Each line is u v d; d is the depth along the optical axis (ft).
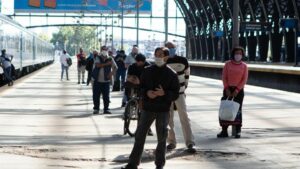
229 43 342.23
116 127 67.15
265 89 141.49
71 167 43.50
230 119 59.21
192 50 442.09
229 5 325.21
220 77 230.68
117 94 120.78
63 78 198.49
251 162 46.26
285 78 163.63
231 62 58.80
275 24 280.72
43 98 110.11
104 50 81.10
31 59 235.61
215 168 43.60
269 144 55.57
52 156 48.03
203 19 394.11
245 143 56.08
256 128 67.82
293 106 96.12
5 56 143.13
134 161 42.34
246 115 82.23
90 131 63.77
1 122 71.31
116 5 392.68
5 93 122.11
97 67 81.20
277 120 76.02
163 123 42.22
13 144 53.98
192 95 122.72
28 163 44.80
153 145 54.03
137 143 42.34
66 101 103.55
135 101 60.70
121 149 51.85
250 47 326.44
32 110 86.53
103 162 45.68
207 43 395.96
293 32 265.34
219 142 56.70
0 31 143.33
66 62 183.42
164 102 41.93
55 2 394.52
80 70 163.84
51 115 79.82
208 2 357.00
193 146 50.65
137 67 60.85
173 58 50.93
